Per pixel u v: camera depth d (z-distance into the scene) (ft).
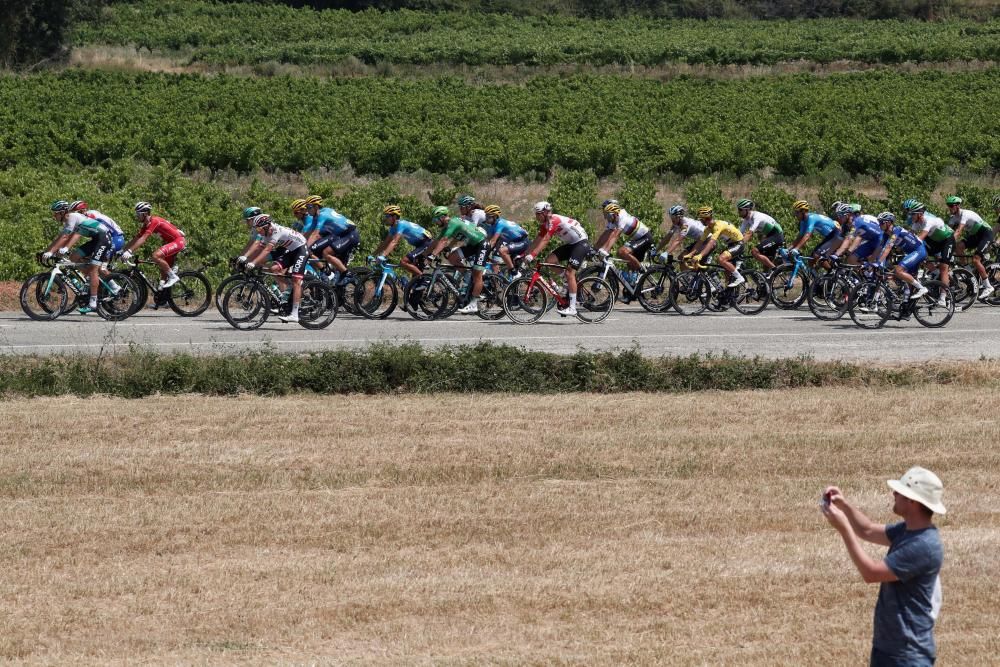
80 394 164.66
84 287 226.99
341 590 97.86
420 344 192.75
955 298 257.55
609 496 123.75
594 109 623.77
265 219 214.28
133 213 304.30
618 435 146.30
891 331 225.35
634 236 248.11
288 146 473.67
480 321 233.14
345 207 327.47
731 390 176.04
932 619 67.87
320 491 124.57
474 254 234.79
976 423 154.51
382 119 577.84
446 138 504.84
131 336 203.92
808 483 129.18
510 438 144.25
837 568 104.01
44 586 97.55
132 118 536.01
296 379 170.60
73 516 114.52
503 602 95.76
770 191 359.87
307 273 223.51
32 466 129.70
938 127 566.77
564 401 164.55
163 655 85.30
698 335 216.54
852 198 367.04
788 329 226.38
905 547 67.26
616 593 97.71
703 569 103.50
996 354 198.90
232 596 96.22
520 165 475.72
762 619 93.09
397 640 88.38
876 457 139.03
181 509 117.08
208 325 221.46
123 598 95.61
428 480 129.39
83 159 469.16
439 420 152.56
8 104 583.58
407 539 110.42
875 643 68.95
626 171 467.93
